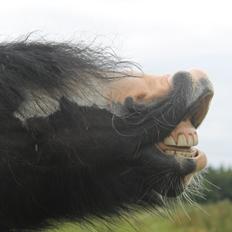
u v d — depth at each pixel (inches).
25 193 134.1
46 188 134.5
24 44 137.9
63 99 133.1
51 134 132.6
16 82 132.7
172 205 136.6
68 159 132.6
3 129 132.3
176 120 130.5
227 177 956.0
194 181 138.9
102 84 134.3
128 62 136.9
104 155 132.2
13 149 132.2
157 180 131.8
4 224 137.3
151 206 136.1
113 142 131.8
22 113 132.6
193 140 131.3
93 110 133.1
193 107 131.2
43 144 132.7
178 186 132.0
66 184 134.4
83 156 132.4
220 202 800.3
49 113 132.7
